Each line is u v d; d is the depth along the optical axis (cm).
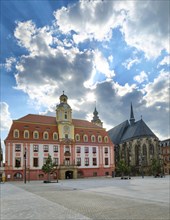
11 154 7831
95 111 13712
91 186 3991
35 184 5206
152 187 3484
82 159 9088
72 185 4441
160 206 1634
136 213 1382
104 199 2094
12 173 7688
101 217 1291
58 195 2539
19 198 2317
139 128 12106
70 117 9269
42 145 8444
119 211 1458
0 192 3127
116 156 13388
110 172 9550
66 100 9519
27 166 7975
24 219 1273
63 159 8712
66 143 8881
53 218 1284
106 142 9794
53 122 9212
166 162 13038
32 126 8525
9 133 8025
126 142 12562
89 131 9625
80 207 1652
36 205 1786
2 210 1589
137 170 11512
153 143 11431
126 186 3794
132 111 14050
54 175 8325
